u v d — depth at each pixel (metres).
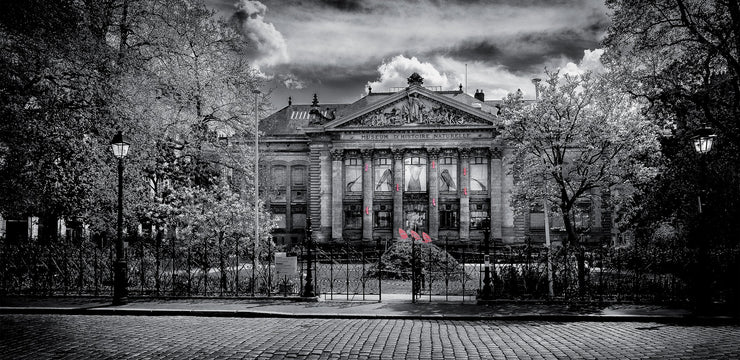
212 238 30.11
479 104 85.31
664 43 32.03
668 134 40.53
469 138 76.81
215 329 17.41
